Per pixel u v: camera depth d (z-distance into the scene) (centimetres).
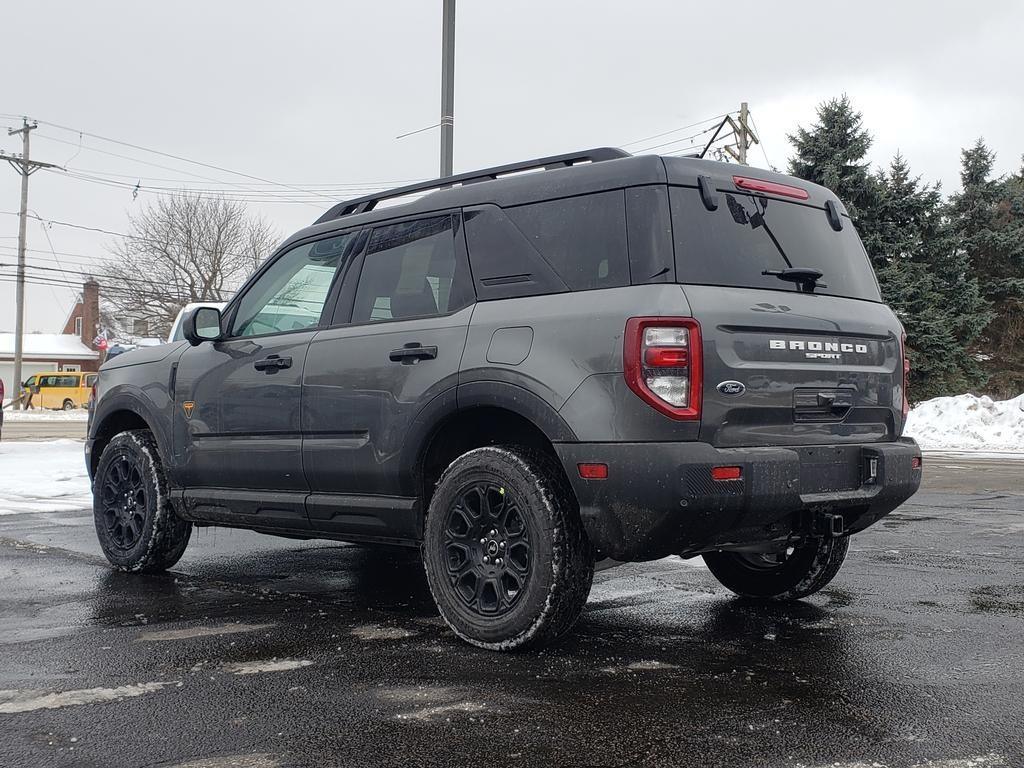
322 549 677
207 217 5359
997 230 3944
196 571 585
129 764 266
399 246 460
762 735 288
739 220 398
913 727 296
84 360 6775
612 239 382
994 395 3962
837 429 401
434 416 411
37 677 352
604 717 305
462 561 403
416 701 322
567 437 366
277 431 483
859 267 449
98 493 586
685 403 354
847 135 3139
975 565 596
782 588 479
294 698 326
